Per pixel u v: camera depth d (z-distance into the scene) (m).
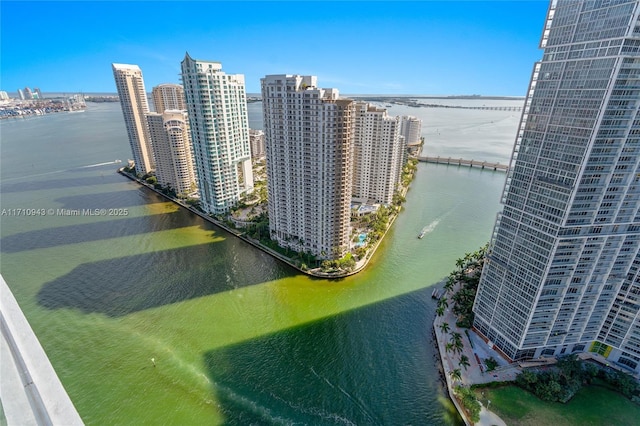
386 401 102.25
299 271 166.12
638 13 70.56
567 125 85.00
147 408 98.88
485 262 116.38
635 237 93.88
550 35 87.50
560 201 89.12
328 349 119.88
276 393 104.19
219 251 184.00
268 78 147.50
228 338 124.00
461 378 105.50
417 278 161.38
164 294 147.12
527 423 93.19
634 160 83.44
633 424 93.44
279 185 168.75
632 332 102.62
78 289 149.00
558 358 111.19
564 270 96.00
